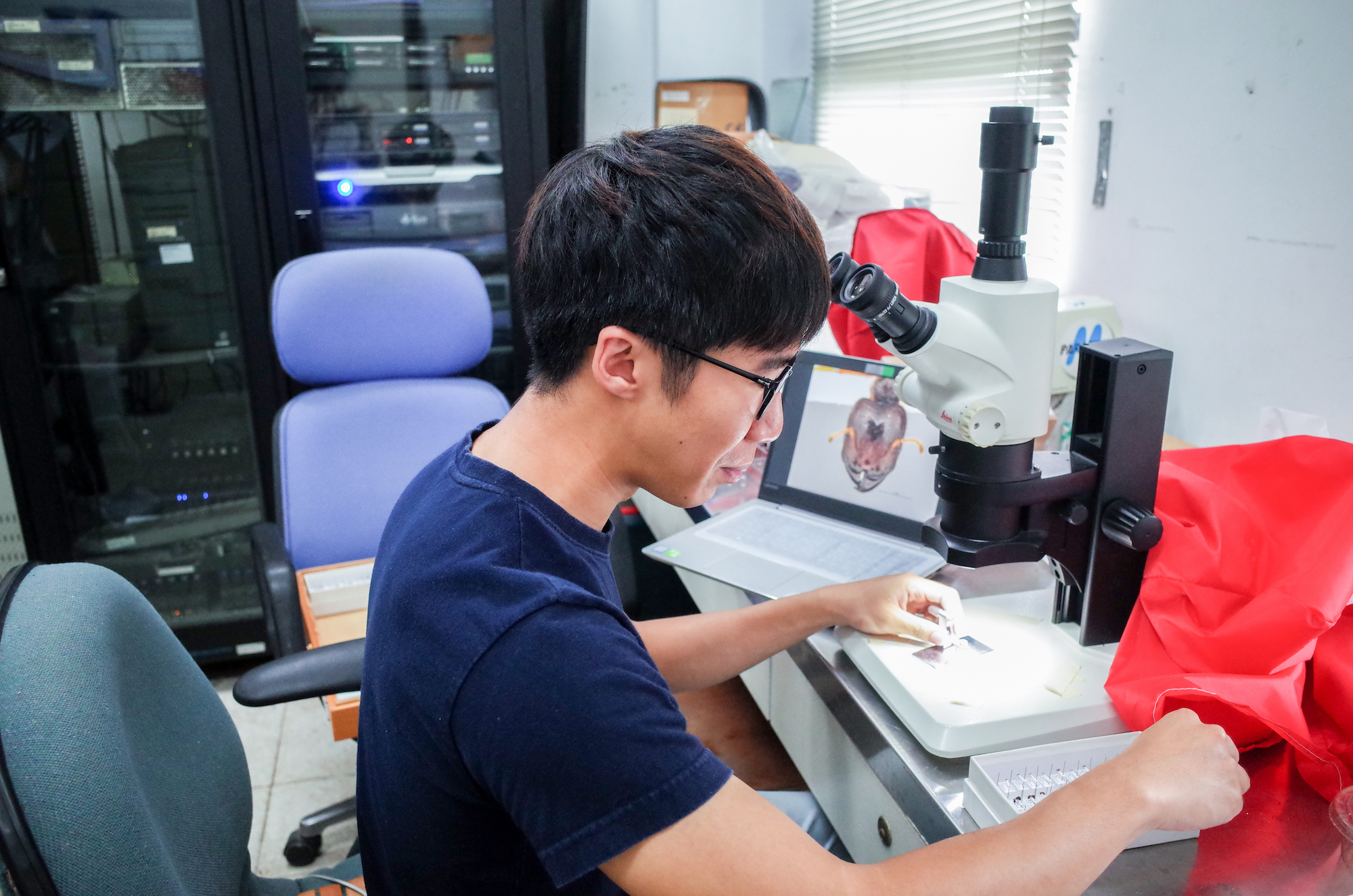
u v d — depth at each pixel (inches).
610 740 21.2
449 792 23.8
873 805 40.3
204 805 32.9
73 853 23.3
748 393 24.6
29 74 81.9
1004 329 36.4
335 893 40.4
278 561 61.0
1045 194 72.9
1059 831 25.9
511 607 22.1
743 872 21.7
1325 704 35.5
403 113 92.1
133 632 31.5
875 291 35.5
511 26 87.2
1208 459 42.6
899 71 94.0
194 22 82.8
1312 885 30.0
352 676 46.9
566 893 25.6
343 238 94.1
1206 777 28.5
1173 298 61.3
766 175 23.4
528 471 25.6
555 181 24.8
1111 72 64.9
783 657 50.8
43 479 88.6
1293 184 51.8
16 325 84.0
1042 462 41.7
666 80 108.7
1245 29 53.7
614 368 23.7
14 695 24.3
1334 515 36.3
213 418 98.1
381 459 68.3
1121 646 38.2
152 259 91.5
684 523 63.3
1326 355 51.2
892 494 52.6
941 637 39.9
